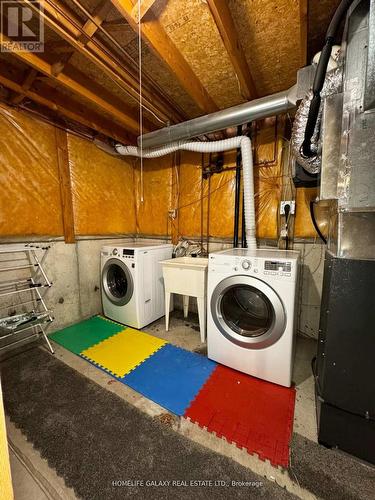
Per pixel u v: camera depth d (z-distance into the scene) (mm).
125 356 1975
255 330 1729
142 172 3297
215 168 2660
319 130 1335
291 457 1100
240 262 1673
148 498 937
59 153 2400
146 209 3312
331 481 994
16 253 2105
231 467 1056
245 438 1201
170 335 2365
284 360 1564
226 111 1920
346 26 1026
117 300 2598
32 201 2197
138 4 1090
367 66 859
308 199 2178
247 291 1938
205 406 1422
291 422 1302
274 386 1599
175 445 1164
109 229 3018
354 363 1060
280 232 2307
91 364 1867
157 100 2033
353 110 975
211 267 1806
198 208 2854
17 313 2121
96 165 2811
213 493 954
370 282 1004
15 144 2045
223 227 2684
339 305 1069
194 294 2236
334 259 1061
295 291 1539
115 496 945
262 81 1898
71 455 1115
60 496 947
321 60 1103
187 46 1491
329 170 1109
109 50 1438
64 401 1465
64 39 1307
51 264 2393
